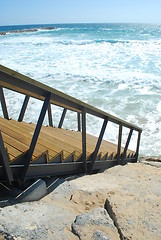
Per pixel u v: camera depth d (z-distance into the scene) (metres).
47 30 75.75
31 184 3.10
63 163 3.59
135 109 9.82
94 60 20.30
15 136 3.45
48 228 2.35
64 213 2.73
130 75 14.96
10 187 2.95
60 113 9.23
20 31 69.69
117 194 3.17
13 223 2.27
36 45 32.38
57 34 54.81
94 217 2.56
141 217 2.61
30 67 17.41
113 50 26.17
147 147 7.14
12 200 2.72
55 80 14.08
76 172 4.10
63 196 3.16
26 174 2.97
